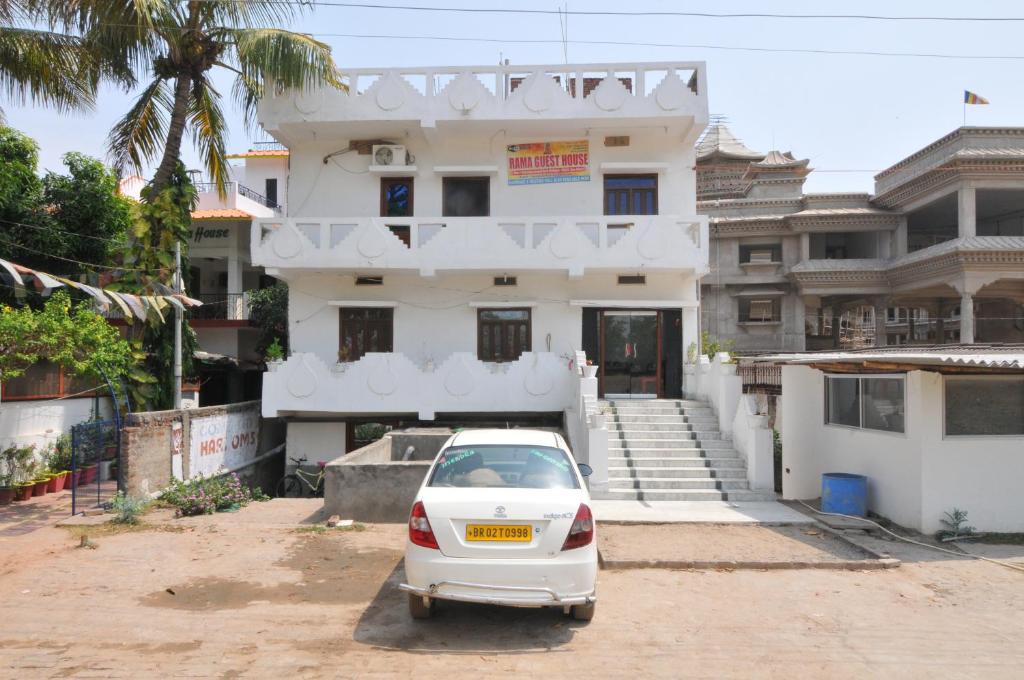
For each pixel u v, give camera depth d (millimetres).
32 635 5008
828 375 10961
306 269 15094
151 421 10945
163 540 8031
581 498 5176
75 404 12883
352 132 15844
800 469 10914
